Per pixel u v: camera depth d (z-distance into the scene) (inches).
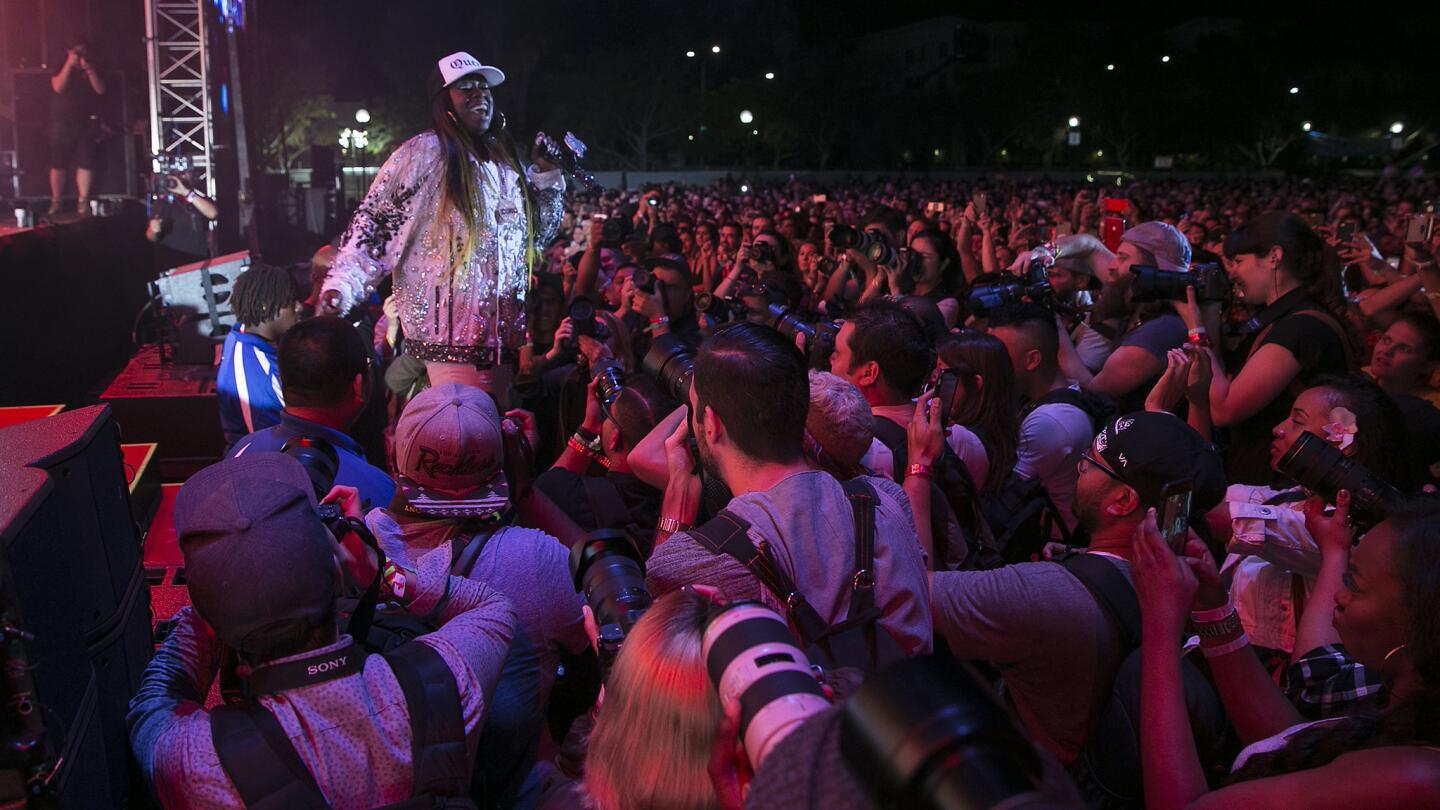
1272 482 135.8
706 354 72.3
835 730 30.5
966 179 2219.5
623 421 111.4
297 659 59.0
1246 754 66.0
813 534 67.0
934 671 28.6
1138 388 152.9
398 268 159.8
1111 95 2721.5
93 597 62.3
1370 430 94.2
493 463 83.2
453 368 163.0
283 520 59.1
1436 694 54.9
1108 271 175.8
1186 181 2123.5
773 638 39.9
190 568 58.3
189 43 475.8
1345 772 53.6
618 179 2100.1
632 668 49.9
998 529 112.4
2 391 279.9
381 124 2027.6
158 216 398.3
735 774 39.6
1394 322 146.9
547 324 238.5
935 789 25.9
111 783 63.1
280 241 615.8
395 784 59.4
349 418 109.0
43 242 327.6
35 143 463.2
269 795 56.3
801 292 224.4
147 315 324.5
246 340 161.0
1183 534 70.7
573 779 62.9
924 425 91.7
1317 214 668.7
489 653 67.3
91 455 64.4
